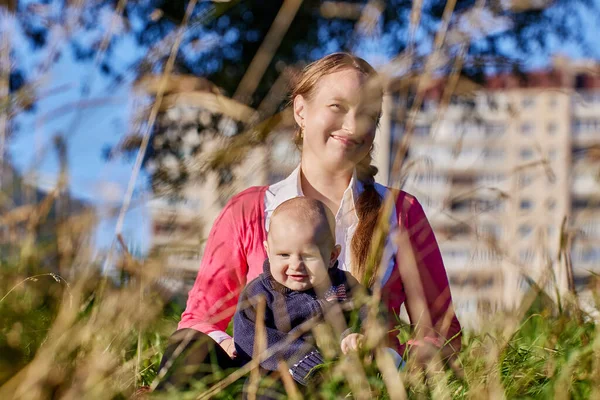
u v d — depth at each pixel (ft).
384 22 24.32
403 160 8.05
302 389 8.22
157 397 7.30
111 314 7.13
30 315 7.27
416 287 9.78
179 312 11.41
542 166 9.14
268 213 10.25
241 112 7.95
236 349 8.95
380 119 10.23
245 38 28.99
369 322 7.64
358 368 7.11
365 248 9.53
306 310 8.76
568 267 9.50
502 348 8.23
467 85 8.70
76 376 6.39
